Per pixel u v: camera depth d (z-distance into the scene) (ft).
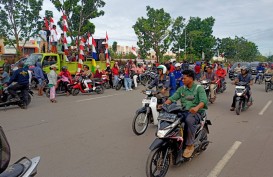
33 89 51.62
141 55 127.54
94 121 25.82
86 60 64.39
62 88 44.09
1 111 30.66
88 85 46.01
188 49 161.79
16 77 31.22
